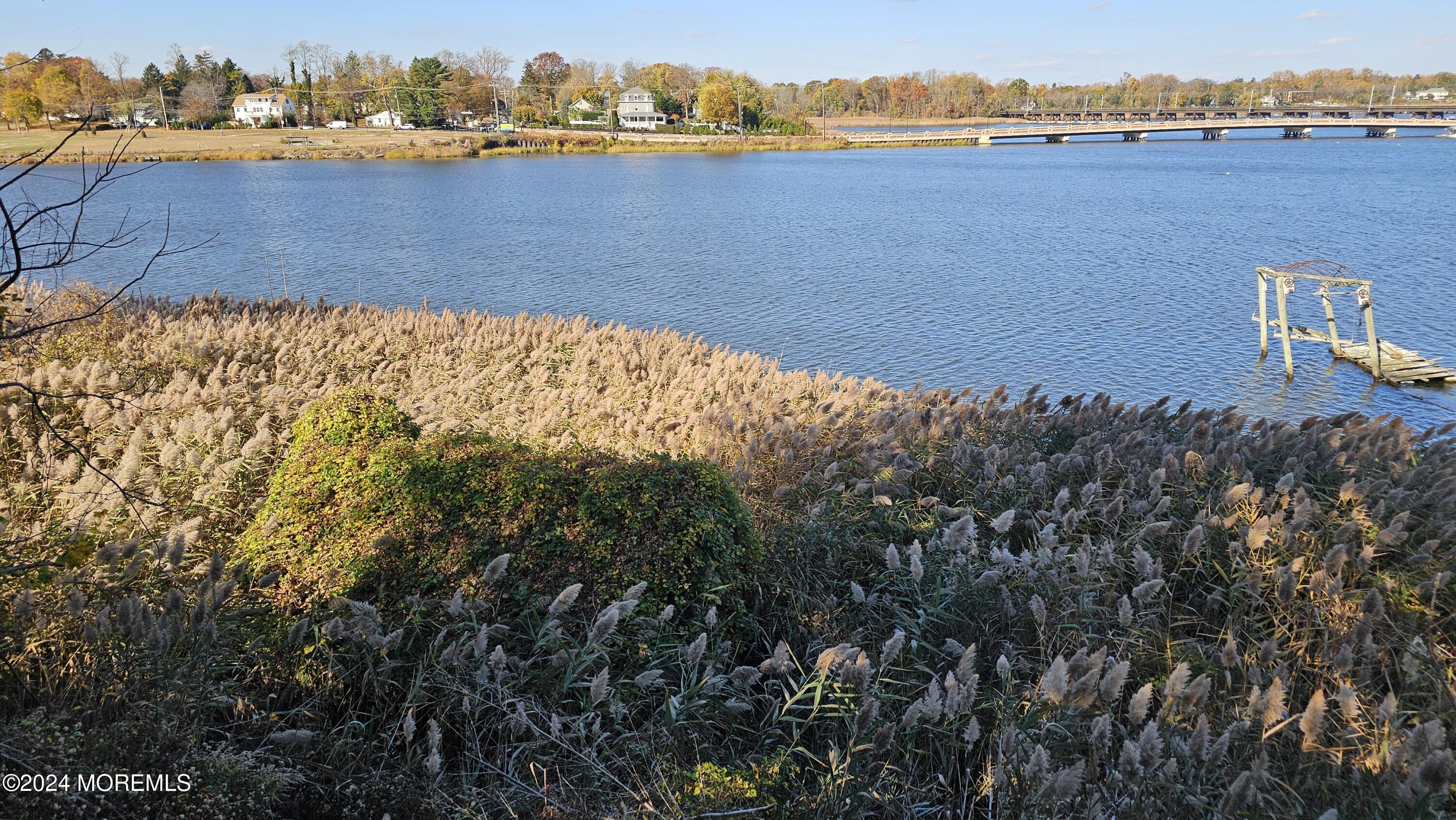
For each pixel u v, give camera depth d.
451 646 5.86
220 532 9.28
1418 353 28.92
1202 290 38.72
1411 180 94.06
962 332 31.81
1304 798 5.40
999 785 5.29
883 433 11.76
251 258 44.78
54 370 12.99
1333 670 6.52
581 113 184.62
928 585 7.84
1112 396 25.30
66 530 7.65
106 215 59.72
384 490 7.27
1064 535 8.82
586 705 5.86
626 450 12.48
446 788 5.51
